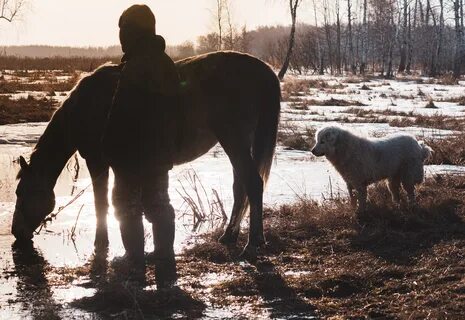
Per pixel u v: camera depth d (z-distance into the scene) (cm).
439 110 2866
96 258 764
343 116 2530
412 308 584
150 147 683
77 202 1079
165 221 691
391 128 2100
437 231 846
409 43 7100
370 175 920
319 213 916
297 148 1734
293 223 900
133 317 584
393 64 8688
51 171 812
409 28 7031
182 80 752
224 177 1313
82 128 779
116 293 632
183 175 1333
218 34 6800
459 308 574
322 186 1204
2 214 983
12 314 598
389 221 888
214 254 772
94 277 704
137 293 633
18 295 651
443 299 598
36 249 816
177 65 776
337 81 5334
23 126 2150
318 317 582
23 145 1728
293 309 603
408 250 776
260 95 781
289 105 3003
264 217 949
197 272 715
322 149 912
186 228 916
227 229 823
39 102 2762
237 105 762
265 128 785
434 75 6216
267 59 8362
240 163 761
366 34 8119
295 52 7656
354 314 582
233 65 773
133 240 704
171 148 700
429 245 790
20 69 6391
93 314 596
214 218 971
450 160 1445
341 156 916
